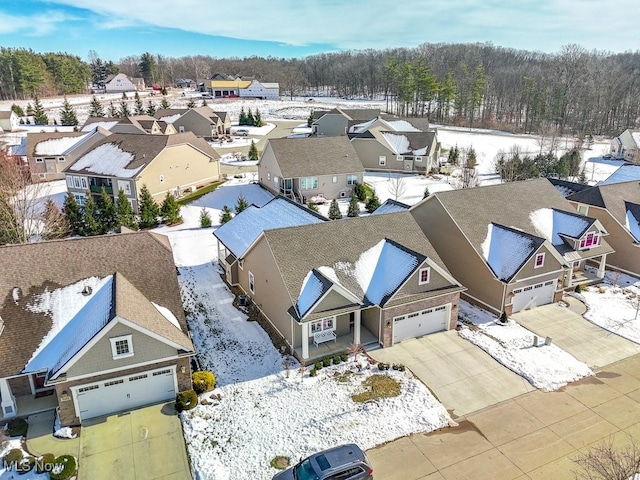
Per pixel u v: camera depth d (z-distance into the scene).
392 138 64.62
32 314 19.72
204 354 23.55
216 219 44.78
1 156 53.97
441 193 30.97
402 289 24.08
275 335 25.22
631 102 102.75
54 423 18.70
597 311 28.66
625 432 18.58
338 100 152.38
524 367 22.78
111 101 130.50
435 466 16.86
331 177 51.75
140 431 18.42
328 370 22.36
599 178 62.41
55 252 21.89
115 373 18.83
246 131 94.62
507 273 27.36
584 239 30.77
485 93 124.81
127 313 18.61
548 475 16.47
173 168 50.41
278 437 18.17
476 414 19.61
